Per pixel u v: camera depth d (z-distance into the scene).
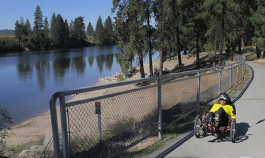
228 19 43.94
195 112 10.43
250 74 24.80
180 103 8.84
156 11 40.00
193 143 7.31
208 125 7.29
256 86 18.11
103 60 101.50
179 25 47.94
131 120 6.43
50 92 40.16
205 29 50.50
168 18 41.09
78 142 5.00
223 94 7.47
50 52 148.88
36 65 83.56
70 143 4.78
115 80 49.34
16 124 21.56
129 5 39.03
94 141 5.38
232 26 47.41
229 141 7.48
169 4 40.41
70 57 114.50
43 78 56.19
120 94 5.82
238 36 57.50
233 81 17.45
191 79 9.52
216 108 7.44
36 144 12.91
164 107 7.92
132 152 6.62
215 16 42.81
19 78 56.44
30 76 59.44
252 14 50.97
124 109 6.23
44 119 23.44
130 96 6.42
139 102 6.70
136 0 38.47
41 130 19.25
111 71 68.56
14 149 12.09
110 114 5.91
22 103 32.41
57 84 48.19
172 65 64.38
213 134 7.69
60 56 120.00
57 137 4.27
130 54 39.41
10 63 90.00
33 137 16.91
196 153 6.64
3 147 10.30
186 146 7.10
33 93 39.47
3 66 80.94
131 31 39.31
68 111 4.61
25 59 105.25
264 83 19.50
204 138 7.70
